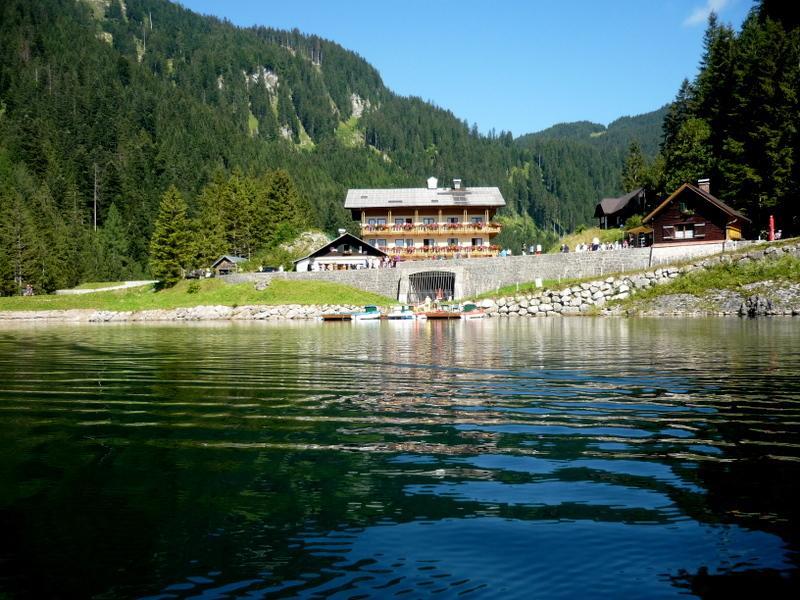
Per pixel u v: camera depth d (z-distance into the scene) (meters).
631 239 80.19
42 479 9.19
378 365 22.70
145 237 152.12
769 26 78.88
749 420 12.53
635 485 8.59
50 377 20.59
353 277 80.00
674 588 5.71
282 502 8.10
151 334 46.50
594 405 14.36
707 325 41.59
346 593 5.70
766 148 72.00
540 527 7.16
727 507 7.68
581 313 61.06
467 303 66.50
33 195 143.38
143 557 6.50
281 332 46.41
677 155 84.25
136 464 9.94
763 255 57.16
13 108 199.62
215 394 16.61
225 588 5.84
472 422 12.73
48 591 5.83
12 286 103.69
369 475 9.21
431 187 96.88
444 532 7.06
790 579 5.84
